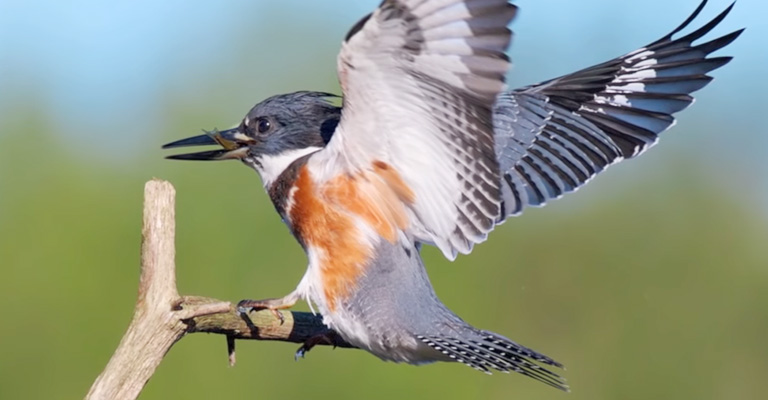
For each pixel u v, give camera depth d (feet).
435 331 25.90
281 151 28.14
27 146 46.96
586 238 53.83
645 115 28.37
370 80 22.80
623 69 28.81
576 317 53.31
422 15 20.98
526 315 52.39
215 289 44.29
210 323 25.46
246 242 45.14
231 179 46.03
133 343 23.13
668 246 54.90
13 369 43.16
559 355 52.80
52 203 45.01
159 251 23.50
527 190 28.07
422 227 25.81
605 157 28.25
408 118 23.56
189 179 46.03
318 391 43.27
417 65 21.97
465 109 22.38
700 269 54.70
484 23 20.68
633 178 56.24
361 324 26.05
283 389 42.96
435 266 49.57
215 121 49.21
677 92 28.32
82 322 43.73
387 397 44.16
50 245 44.39
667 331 53.62
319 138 28.14
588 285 53.47
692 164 57.00
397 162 24.79
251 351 42.80
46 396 43.19
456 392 45.37
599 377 52.49
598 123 28.50
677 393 53.62
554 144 28.40
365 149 24.98
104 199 45.75
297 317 26.86
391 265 25.90
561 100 28.81
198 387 41.98
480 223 24.14
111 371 22.91
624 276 54.08
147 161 47.26
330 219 26.04
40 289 43.65
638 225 55.11
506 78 21.03
